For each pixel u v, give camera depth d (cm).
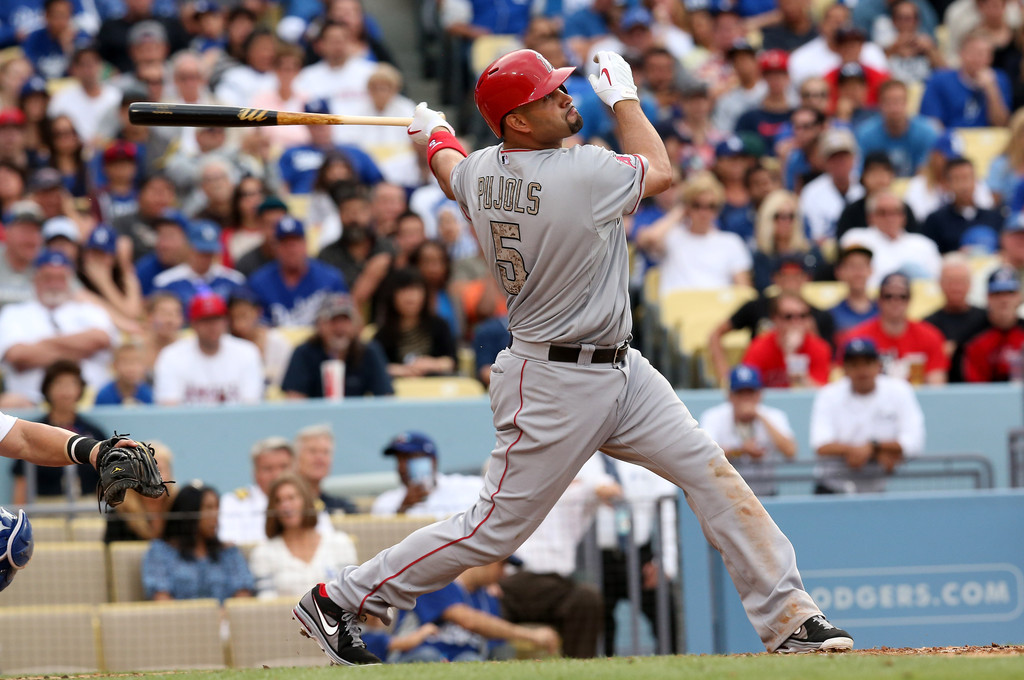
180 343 2978
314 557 2397
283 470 2548
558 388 1332
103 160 3884
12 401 2833
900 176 4266
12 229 3253
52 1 4466
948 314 3344
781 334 3136
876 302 3388
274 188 3809
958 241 3859
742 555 1402
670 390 1402
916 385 3195
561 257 1291
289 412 2886
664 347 3422
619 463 2688
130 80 4181
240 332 3111
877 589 2470
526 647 2388
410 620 2358
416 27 5522
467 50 4856
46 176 3525
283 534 2405
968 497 2503
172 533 2394
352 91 4394
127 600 2386
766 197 3822
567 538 2505
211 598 2386
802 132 4050
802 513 2456
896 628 2472
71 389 2719
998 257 3709
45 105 3912
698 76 4612
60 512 2436
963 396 3134
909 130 4262
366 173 4006
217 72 4369
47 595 2367
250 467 2858
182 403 2945
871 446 2836
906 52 4897
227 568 2406
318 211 3772
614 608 2511
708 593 2494
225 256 3572
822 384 3147
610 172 1284
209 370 2966
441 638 2348
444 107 4994
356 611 1424
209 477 2841
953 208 3888
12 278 3250
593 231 1286
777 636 1407
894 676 1094
